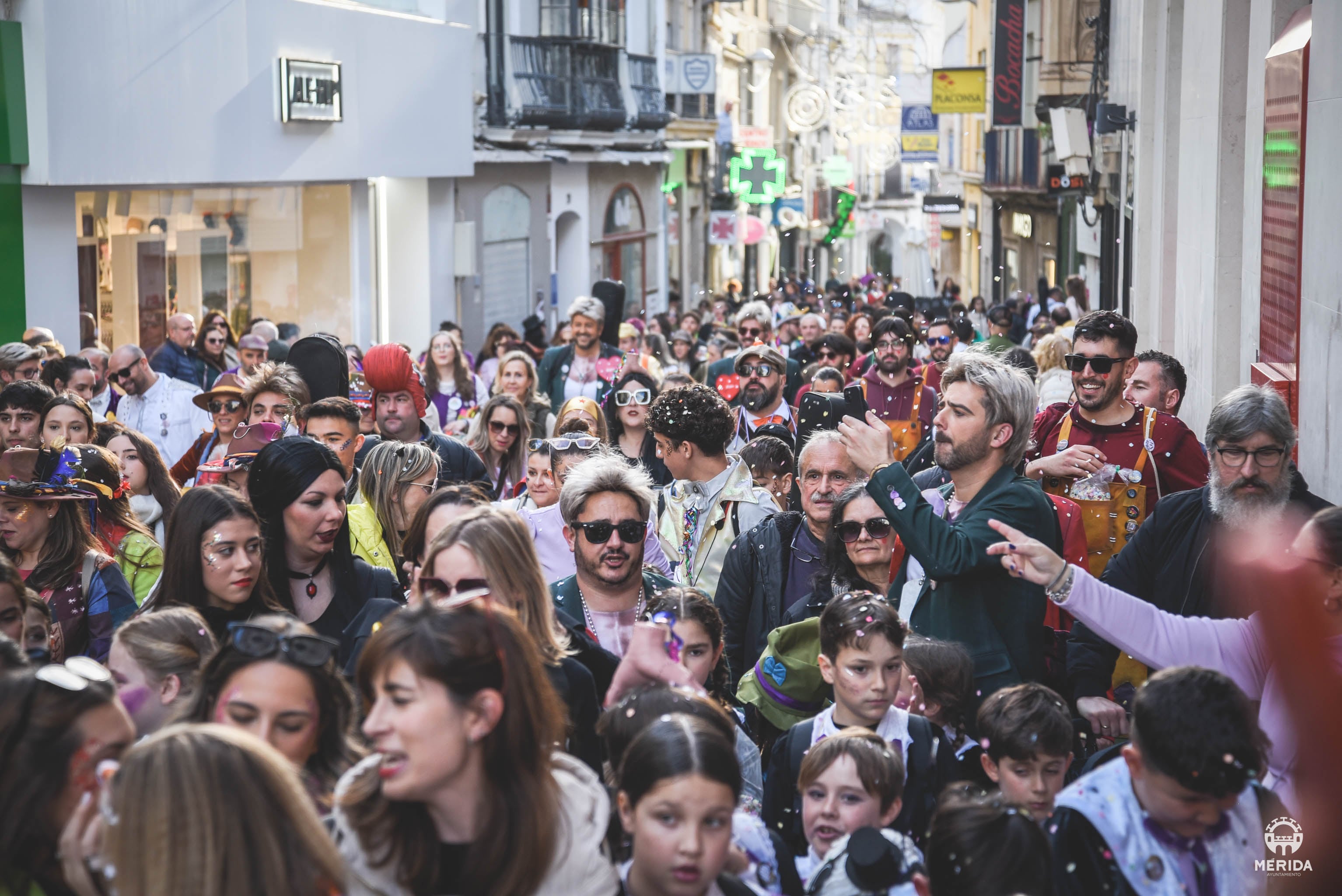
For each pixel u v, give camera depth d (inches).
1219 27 368.8
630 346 537.0
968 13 1926.7
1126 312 669.9
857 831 118.7
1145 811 107.0
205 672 114.9
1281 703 71.7
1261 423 159.6
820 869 121.3
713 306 1043.3
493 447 313.3
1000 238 1531.7
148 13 550.0
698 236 1476.4
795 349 544.1
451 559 140.4
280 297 674.2
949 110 1465.3
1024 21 1227.9
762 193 1491.1
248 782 85.4
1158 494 220.7
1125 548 179.0
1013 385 164.1
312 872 86.1
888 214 2883.9
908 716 150.2
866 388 342.6
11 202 505.7
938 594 166.4
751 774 155.9
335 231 717.9
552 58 951.6
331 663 116.2
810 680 172.9
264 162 629.9
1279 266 266.1
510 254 938.7
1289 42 261.7
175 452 372.5
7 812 98.4
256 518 168.2
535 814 99.7
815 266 2304.4
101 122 530.0
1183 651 134.0
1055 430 229.5
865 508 185.8
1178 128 515.5
